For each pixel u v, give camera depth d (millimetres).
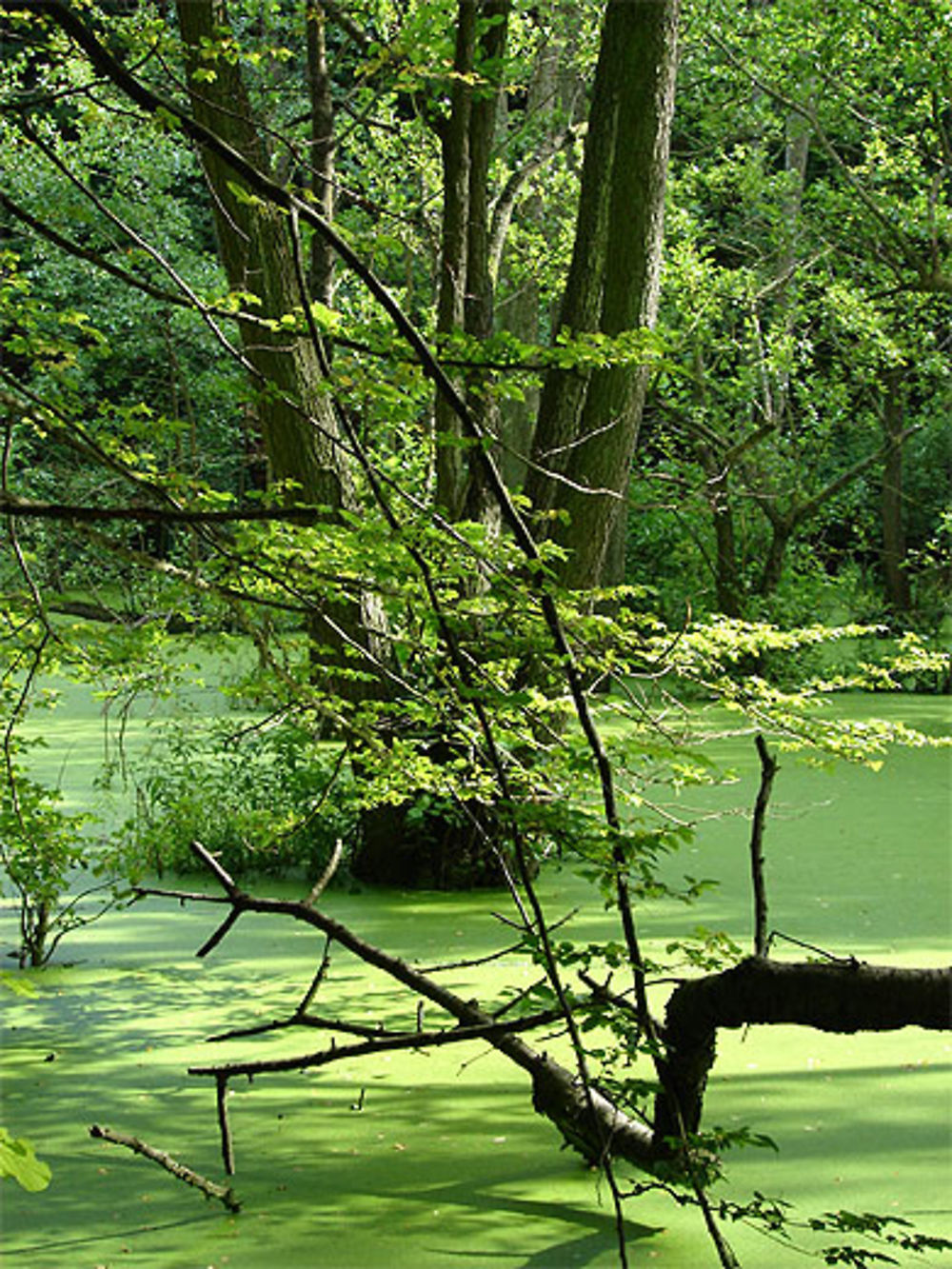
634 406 7438
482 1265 4023
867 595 16828
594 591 4410
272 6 10188
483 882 8180
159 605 4461
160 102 3170
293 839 8242
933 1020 3580
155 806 9469
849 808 10125
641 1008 3854
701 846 9062
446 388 3273
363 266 3195
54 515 3166
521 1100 5262
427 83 7863
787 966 3732
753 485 15984
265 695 4832
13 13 4734
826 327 17156
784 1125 4953
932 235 15148
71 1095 5316
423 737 6281
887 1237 3979
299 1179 4605
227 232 6457
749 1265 4023
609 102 7918
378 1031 4184
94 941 7301
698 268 15102
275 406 6660
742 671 14984
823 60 14844
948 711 14109
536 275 15602
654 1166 3826
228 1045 5805
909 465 19344
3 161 13047
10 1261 4043
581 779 4477
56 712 13484
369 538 3523
